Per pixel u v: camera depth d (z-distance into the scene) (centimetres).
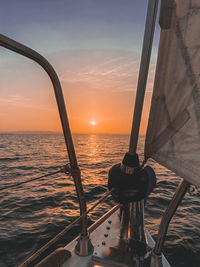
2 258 391
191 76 87
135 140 108
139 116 104
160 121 103
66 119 143
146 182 114
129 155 111
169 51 94
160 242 141
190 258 391
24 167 1598
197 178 86
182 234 480
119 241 180
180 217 586
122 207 186
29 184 998
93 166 1800
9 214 607
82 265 161
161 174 1302
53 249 420
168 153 100
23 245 434
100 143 7238
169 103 98
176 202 127
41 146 4347
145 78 98
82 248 171
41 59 119
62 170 148
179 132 94
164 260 180
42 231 496
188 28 86
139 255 154
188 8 85
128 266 153
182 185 124
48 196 789
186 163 91
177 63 92
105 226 217
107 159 2447
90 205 688
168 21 91
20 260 385
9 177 1223
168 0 89
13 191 862
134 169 111
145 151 111
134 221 158
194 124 88
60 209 654
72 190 880
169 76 96
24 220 564
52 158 2248
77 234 483
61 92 137
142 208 157
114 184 113
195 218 579
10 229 507
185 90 90
